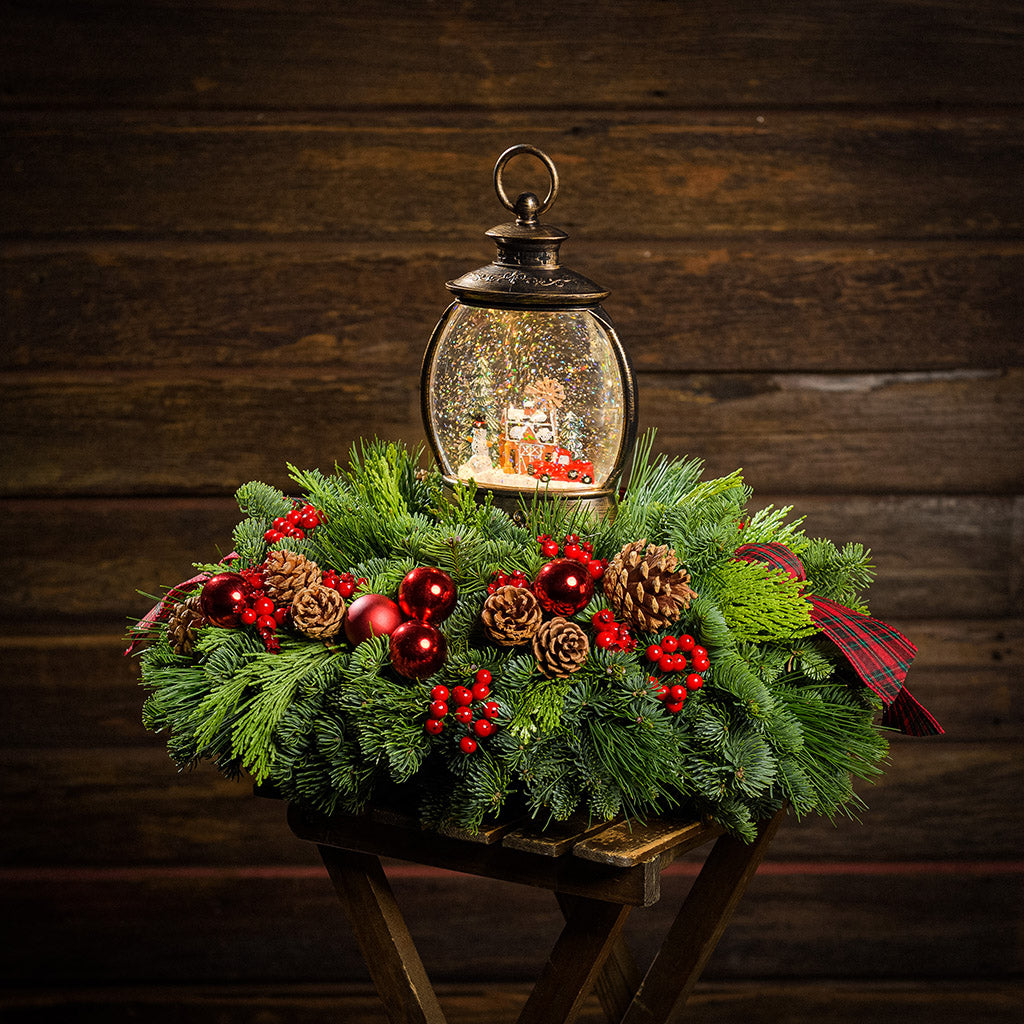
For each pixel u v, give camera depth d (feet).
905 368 7.72
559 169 7.61
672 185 7.62
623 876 5.42
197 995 7.99
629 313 7.67
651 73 7.59
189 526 7.74
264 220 7.63
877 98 7.61
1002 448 7.75
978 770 7.87
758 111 7.61
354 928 5.97
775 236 7.66
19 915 7.91
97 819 7.88
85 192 7.60
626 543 5.68
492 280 5.87
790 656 5.66
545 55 7.57
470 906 7.95
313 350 7.68
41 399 7.68
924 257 7.65
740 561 5.64
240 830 7.92
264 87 7.58
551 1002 5.64
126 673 7.81
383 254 7.63
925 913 7.93
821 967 7.98
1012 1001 7.95
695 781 5.40
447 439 6.13
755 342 7.70
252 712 5.34
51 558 7.74
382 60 7.57
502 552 5.57
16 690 7.80
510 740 5.29
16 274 7.63
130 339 7.66
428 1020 5.91
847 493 7.78
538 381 6.01
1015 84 7.61
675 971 6.11
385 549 5.77
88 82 7.57
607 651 5.38
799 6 7.57
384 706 5.31
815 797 5.50
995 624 7.82
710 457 7.75
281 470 7.73
